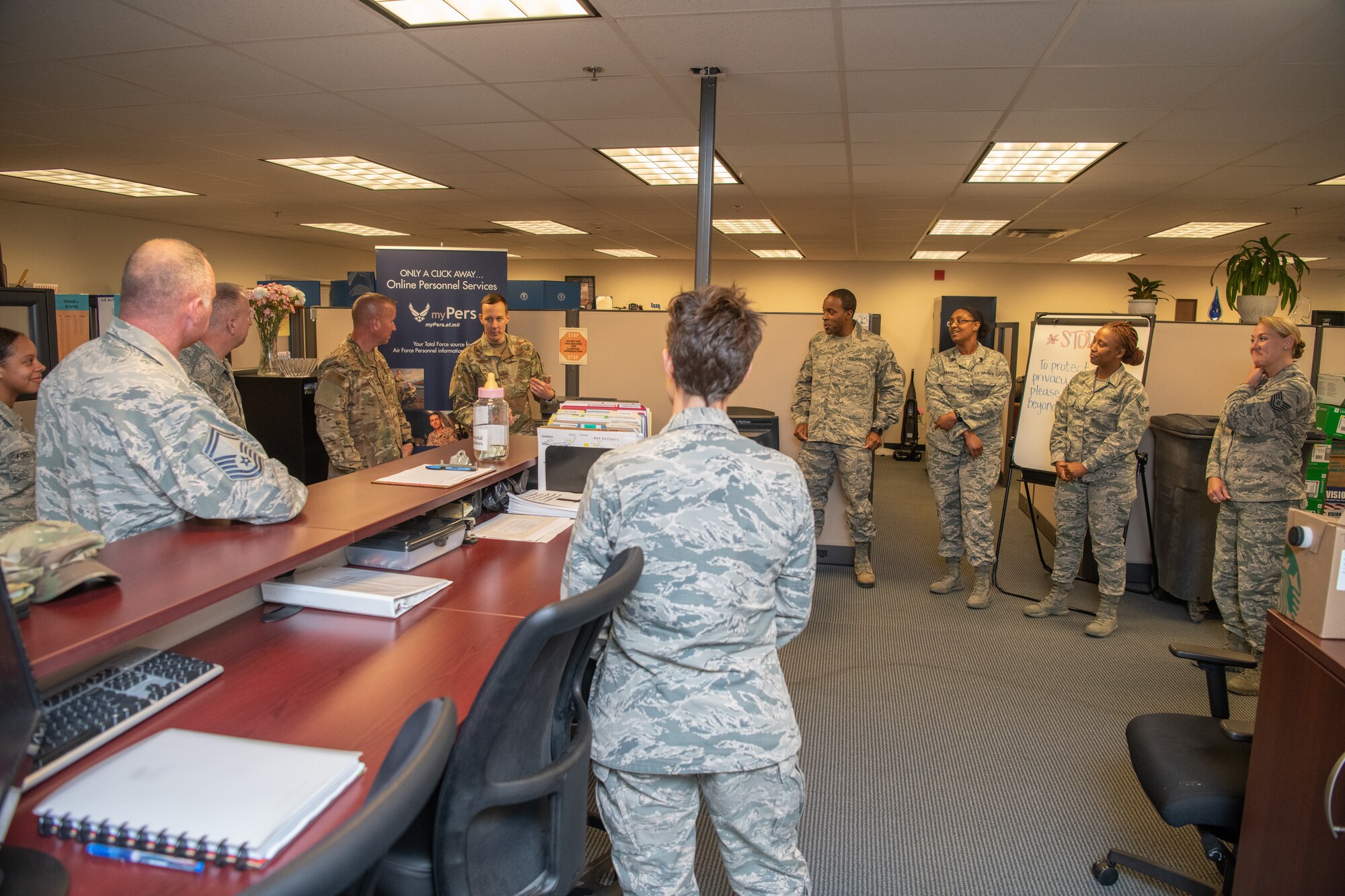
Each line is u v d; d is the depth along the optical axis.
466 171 5.86
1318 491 3.81
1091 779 2.42
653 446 1.19
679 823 1.22
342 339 5.55
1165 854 2.05
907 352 11.64
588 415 2.47
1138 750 1.82
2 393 2.59
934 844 2.09
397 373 4.71
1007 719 2.81
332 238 10.19
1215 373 4.23
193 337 1.70
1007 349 7.93
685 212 7.64
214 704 1.19
